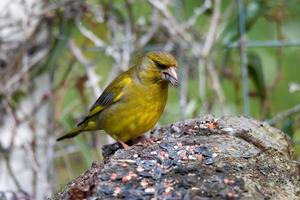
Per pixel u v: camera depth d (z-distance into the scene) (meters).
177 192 6.62
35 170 11.83
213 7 13.63
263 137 8.10
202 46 13.40
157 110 10.16
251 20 12.91
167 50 13.16
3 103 12.75
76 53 12.90
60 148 12.93
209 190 6.64
